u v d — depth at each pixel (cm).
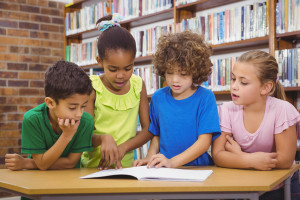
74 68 116
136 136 149
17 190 93
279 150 128
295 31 229
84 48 396
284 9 235
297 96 255
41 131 128
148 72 322
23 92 389
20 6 390
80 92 114
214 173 114
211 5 300
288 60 233
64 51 421
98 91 152
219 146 138
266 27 243
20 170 128
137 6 340
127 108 155
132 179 103
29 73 394
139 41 334
